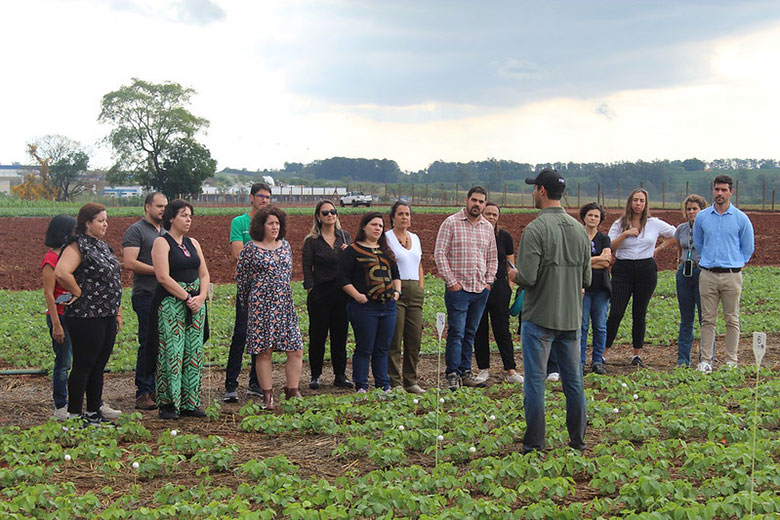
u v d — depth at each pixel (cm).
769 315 1738
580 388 736
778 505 558
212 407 922
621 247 1211
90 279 841
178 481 689
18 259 3144
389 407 879
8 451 731
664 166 19338
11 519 551
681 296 1204
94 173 11162
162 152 9369
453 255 1048
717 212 1123
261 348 928
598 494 637
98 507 604
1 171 14450
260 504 614
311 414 837
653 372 1133
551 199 728
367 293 986
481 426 803
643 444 744
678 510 534
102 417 894
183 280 898
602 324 1161
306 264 1069
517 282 717
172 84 9350
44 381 1148
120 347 1359
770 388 952
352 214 5494
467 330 1083
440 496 589
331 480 682
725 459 662
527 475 647
